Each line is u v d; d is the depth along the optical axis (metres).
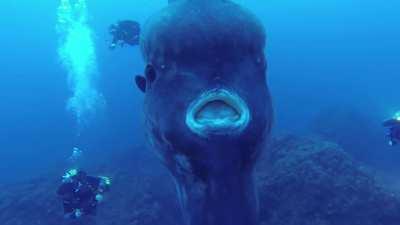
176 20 2.05
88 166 12.89
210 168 1.79
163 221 8.03
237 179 1.81
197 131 1.78
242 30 2.01
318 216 6.36
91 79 27.55
